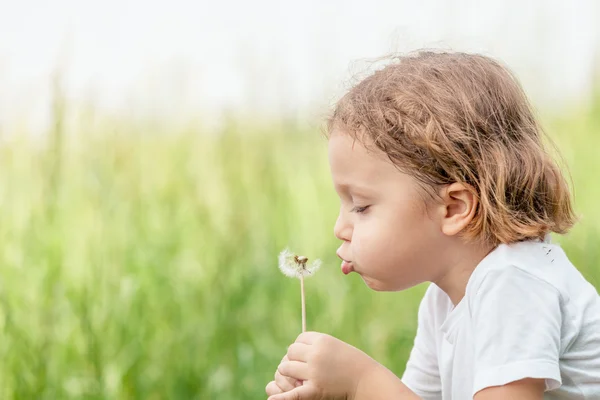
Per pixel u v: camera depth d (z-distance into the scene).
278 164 4.14
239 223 3.88
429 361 2.47
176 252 3.81
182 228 3.90
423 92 2.15
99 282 3.40
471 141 2.10
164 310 3.55
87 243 3.54
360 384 2.10
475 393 1.93
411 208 2.08
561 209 2.20
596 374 2.02
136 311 3.43
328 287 3.75
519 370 1.88
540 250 2.10
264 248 3.91
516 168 2.13
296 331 3.60
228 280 3.66
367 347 3.55
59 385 3.19
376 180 2.11
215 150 3.97
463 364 2.13
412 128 2.09
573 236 4.14
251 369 3.41
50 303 3.29
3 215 3.57
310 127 4.16
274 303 3.73
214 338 3.50
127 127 3.87
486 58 2.31
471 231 2.08
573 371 2.02
